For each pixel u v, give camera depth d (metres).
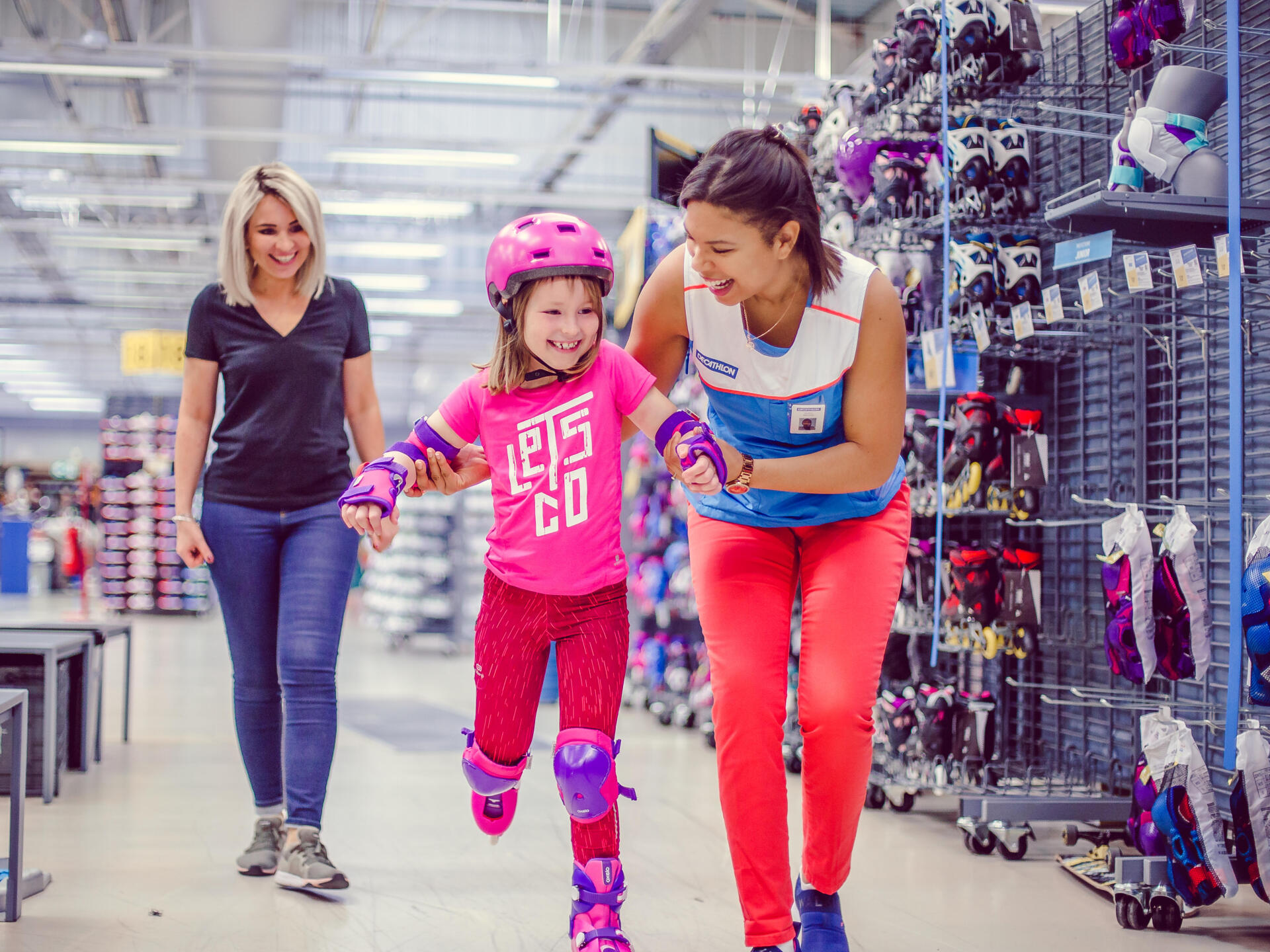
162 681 6.89
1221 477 3.03
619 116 11.47
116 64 7.67
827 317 1.60
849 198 3.71
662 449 1.60
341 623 2.47
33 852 2.70
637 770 3.99
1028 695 3.69
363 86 9.81
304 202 2.36
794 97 8.68
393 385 25.95
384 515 1.63
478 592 9.62
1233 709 2.13
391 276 14.52
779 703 1.61
